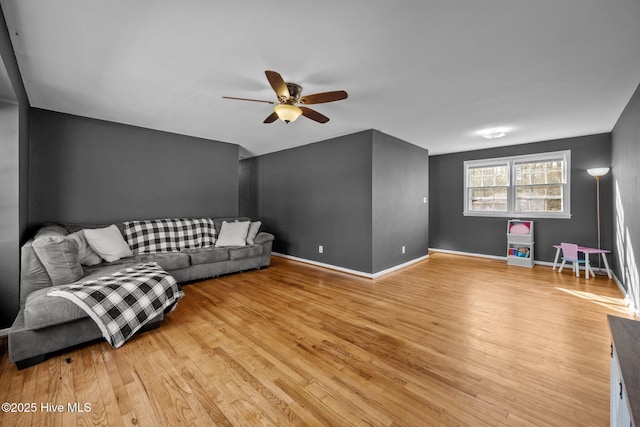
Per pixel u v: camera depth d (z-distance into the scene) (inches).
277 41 79.5
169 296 101.3
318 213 199.3
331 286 149.9
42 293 82.4
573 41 79.0
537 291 142.5
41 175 133.5
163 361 78.4
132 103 126.8
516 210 215.6
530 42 79.6
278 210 231.6
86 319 84.6
